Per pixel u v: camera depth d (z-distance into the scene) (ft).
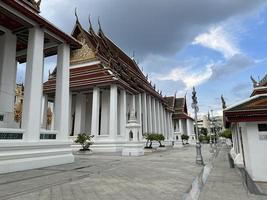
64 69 52.70
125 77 113.60
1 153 35.45
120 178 31.71
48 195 21.91
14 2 39.29
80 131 104.27
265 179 30.42
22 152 38.93
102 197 21.65
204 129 277.23
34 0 49.96
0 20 45.93
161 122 160.76
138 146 74.64
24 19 42.75
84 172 36.55
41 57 45.42
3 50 49.57
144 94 130.52
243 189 26.11
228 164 50.62
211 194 23.81
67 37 52.42
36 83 43.55
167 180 30.68
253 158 31.35
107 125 103.09
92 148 91.04
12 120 49.03
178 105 220.43
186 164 48.88
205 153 88.79
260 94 35.01
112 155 73.61
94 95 96.99
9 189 24.12
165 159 60.08
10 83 50.31
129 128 75.72
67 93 52.75
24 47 59.77
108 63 106.32
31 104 42.09
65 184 27.17
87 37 106.73
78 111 106.22
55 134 48.78
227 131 132.67
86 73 101.30
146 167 43.62
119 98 105.40
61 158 47.55
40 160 41.93
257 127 32.01
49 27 47.01
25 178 30.76
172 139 162.50
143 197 21.81
